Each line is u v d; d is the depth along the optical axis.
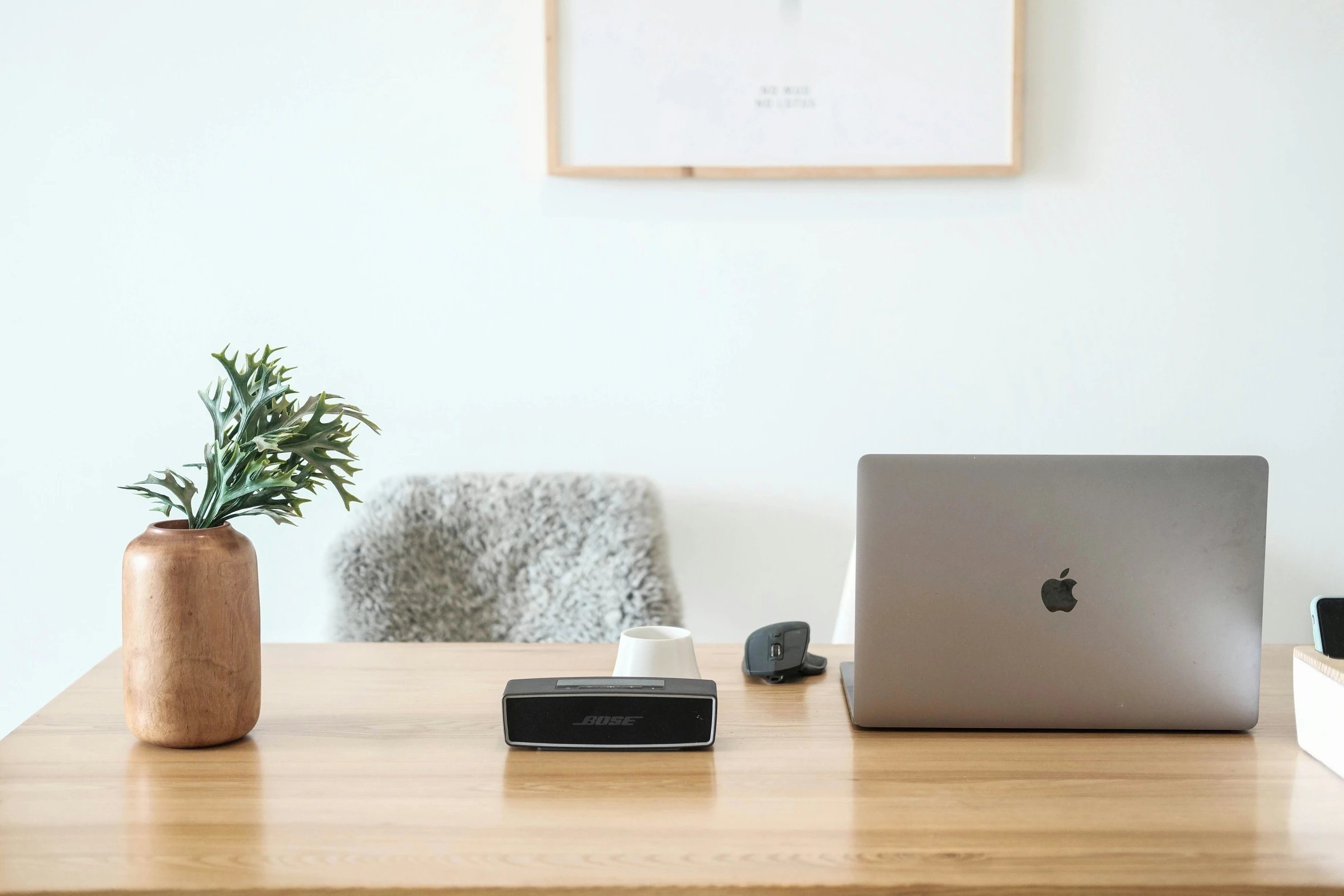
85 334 1.91
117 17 1.87
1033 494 0.97
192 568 0.91
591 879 0.69
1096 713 0.98
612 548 1.73
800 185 1.91
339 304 1.92
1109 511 0.97
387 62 1.89
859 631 0.99
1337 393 1.93
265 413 0.97
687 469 1.96
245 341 1.92
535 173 1.91
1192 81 1.89
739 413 1.95
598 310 1.93
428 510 1.73
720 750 0.95
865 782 0.87
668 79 1.88
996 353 1.94
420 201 1.91
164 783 0.86
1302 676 0.94
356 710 1.06
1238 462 0.96
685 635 1.05
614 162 1.89
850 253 1.92
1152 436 1.95
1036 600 0.97
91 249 1.90
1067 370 1.94
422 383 1.94
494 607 1.73
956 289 1.93
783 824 0.78
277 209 1.91
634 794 0.84
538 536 1.74
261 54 1.88
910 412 1.95
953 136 1.88
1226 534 0.96
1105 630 0.97
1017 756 0.93
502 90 1.90
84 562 1.93
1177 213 1.91
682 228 1.92
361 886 0.68
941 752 0.94
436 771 0.89
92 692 1.13
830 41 1.87
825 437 1.95
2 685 1.94
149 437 1.92
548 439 1.95
